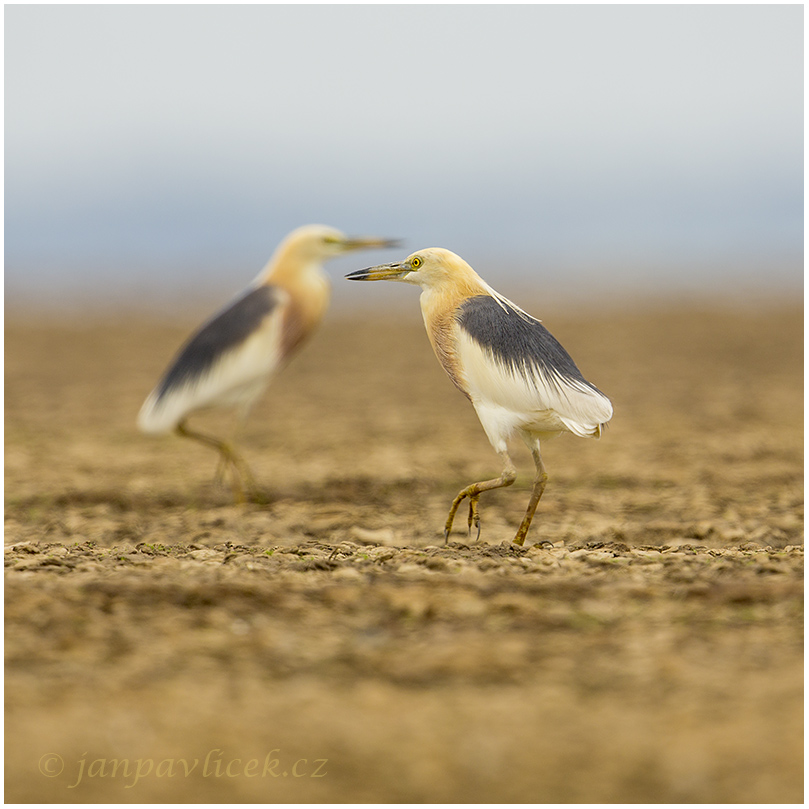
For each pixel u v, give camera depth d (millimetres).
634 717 7340
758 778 6551
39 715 7418
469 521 12953
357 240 18594
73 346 46938
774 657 8305
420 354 42781
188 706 7559
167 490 18781
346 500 17812
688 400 29812
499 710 7484
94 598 9641
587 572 10781
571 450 22578
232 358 17344
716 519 15430
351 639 8844
